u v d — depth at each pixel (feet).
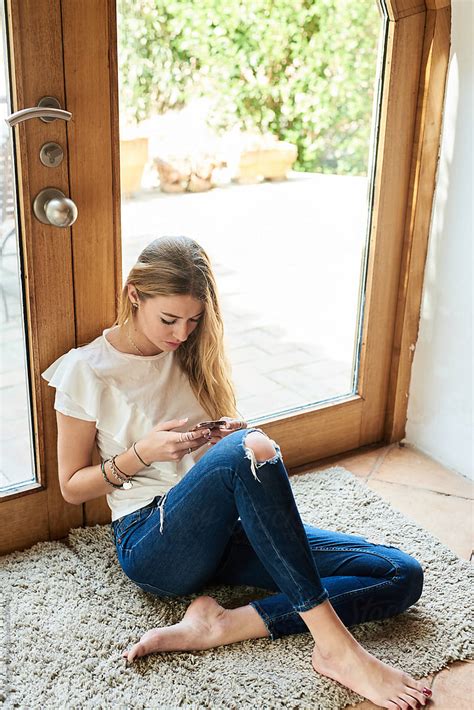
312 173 7.36
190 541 5.61
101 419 5.92
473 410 7.96
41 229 6.00
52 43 5.61
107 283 6.45
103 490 5.93
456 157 7.62
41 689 5.41
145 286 5.62
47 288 6.17
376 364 8.39
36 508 6.80
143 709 5.31
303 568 5.38
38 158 5.82
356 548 6.07
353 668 5.46
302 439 8.16
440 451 8.41
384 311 8.20
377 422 8.64
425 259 8.11
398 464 8.36
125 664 5.63
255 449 5.35
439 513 7.57
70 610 6.11
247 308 7.57
